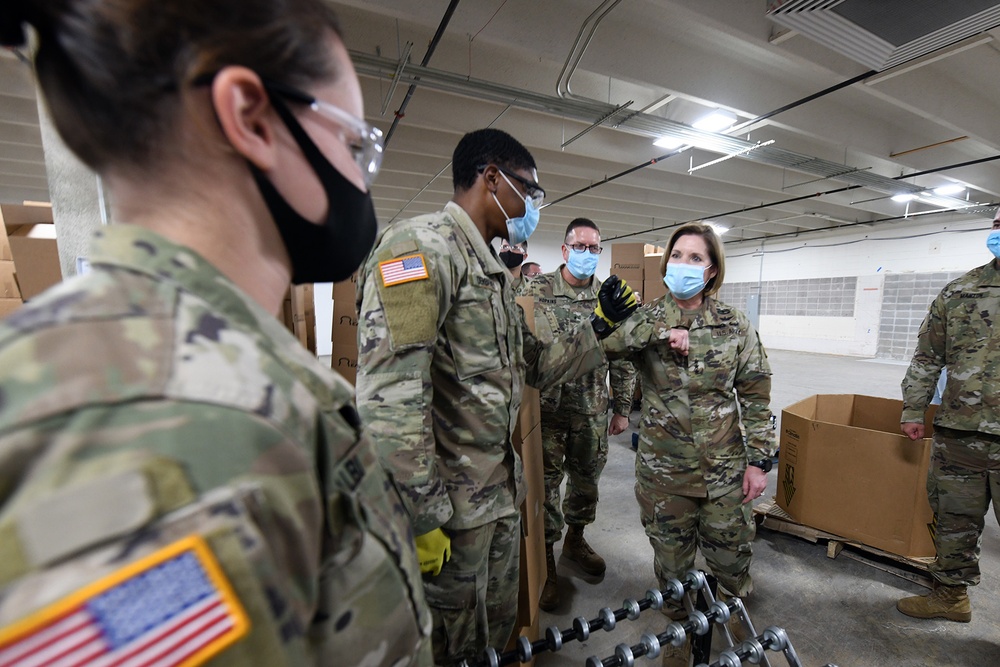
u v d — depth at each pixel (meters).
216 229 0.28
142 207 0.28
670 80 2.88
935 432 1.57
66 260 0.91
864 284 7.71
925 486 1.70
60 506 0.16
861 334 7.79
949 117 3.23
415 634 0.34
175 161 0.27
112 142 0.26
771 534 2.10
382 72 2.62
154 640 0.17
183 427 0.19
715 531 1.36
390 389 0.74
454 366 0.86
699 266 1.32
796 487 2.01
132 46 0.24
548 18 2.48
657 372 1.39
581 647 1.45
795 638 1.47
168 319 0.22
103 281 0.23
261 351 0.25
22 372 0.17
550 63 3.10
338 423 0.29
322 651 0.26
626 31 2.70
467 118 3.64
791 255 8.88
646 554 1.96
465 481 0.88
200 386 0.20
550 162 4.74
